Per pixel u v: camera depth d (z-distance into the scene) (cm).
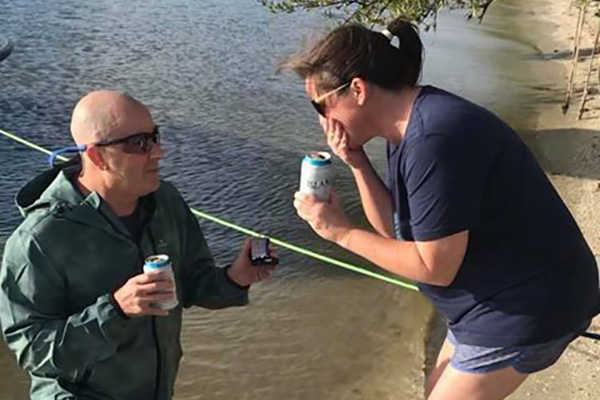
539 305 146
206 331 329
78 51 770
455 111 136
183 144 538
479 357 154
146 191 143
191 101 638
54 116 585
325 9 648
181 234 157
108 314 133
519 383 157
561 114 679
